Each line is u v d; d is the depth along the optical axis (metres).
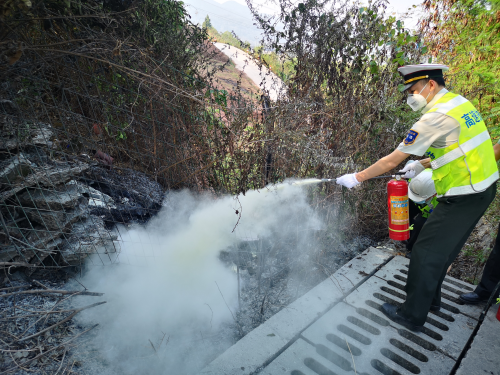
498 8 3.89
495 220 3.25
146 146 2.75
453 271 3.12
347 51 2.82
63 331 1.94
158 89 2.30
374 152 3.18
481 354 1.94
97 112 2.41
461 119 1.82
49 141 2.33
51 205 2.22
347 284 2.60
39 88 2.02
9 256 2.10
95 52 1.91
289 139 2.45
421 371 1.84
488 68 3.89
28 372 1.66
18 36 1.70
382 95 2.95
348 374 1.79
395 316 2.21
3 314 1.89
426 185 2.73
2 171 2.04
